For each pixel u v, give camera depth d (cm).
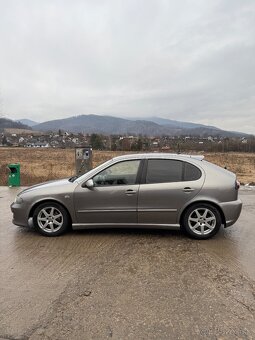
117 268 432
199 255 480
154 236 573
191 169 565
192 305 338
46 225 576
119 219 565
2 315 322
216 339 284
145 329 298
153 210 556
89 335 291
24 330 298
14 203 595
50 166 2509
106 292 366
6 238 567
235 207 555
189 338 286
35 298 354
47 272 421
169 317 317
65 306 338
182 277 404
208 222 556
